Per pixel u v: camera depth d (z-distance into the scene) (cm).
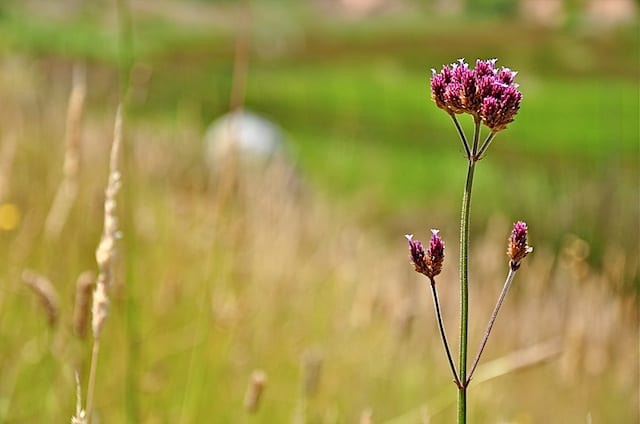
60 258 429
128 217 366
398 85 5316
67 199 376
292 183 752
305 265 608
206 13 7056
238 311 409
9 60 892
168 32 6309
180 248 489
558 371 555
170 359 430
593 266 938
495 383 530
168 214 557
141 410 372
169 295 441
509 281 179
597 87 4903
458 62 179
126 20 369
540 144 2864
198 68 5050
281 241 589
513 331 631
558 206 1053
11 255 418
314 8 8112
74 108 341
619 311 628
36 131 625
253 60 6066
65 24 4025
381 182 2266
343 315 541
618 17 6059
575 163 1203
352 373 486
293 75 5641
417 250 177
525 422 504
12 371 367
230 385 434
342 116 4184
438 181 2442
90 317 288
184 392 418
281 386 447
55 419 350
